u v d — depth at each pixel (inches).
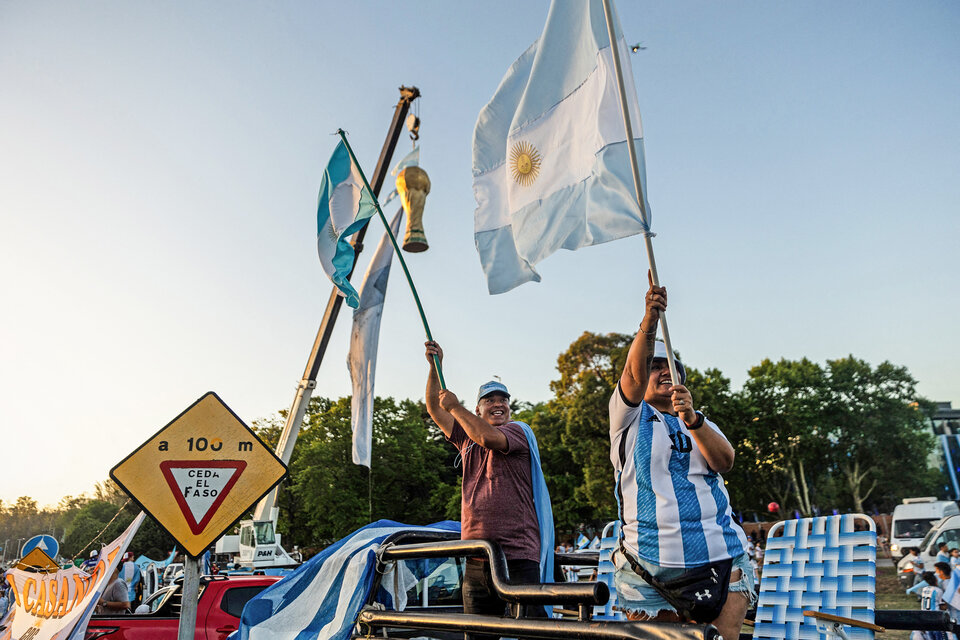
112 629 296.5
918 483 2263.8
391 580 157.5
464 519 157.1
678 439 112.7
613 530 162.4
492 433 150.9
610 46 141.9
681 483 110.0
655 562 107.5
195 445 166.1
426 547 129.6
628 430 114.8
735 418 2153.1
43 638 241.4
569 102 151.4
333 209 238.1
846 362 2321.6
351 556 147.6
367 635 128.3
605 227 135.6
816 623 119.6
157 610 311.0
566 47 154.7
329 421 2340.1
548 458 2069.4
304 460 2261.3
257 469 168.6
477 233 168.7
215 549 845.8
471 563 150.8
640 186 130.5
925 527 1131.9
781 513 2222.0
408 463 2391.7
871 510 2335.1
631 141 130.6
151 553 1813.5
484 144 172.1
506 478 153.6
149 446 163.5
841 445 2297.0
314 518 2214.6
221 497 164.7
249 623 154.1
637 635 77.3
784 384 2281.0
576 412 1867.6
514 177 157.6
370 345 473.1
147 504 159.9
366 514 2228.1
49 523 3939.5
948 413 2476.6
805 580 126.2
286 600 154.3
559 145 151.5
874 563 118.4
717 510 110.3
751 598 110.0
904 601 714.8
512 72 171.5
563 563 170.7
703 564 105.7
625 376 112.9
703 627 72.6
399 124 602.5
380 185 602.9
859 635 114.6
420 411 2605.8
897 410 2287.2
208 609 301.1
